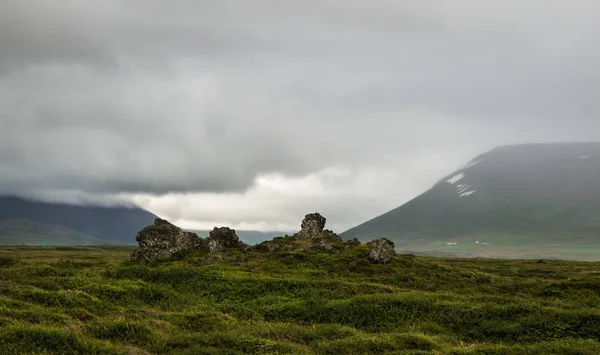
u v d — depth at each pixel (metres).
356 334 28.05
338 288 40.72
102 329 25.03
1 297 28.59
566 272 67.69
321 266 51.41
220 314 32.25
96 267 54.50
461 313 32.56
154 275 45.19
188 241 58.78
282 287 41.09
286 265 51.59
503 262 89.19
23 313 25.34
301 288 40.84
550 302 38.12
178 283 43.31
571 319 29.77
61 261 57.12
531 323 29.80
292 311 35.12
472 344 27.33
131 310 31.73
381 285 42.81
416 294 38.12
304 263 52.19
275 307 36.00
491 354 23.70
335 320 33.16
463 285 46.31
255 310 35.78
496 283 48.00
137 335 25.02
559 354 23.42
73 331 23.72
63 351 20.17
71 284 38.44
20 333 20.80
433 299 35.91
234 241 63.81
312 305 36.06
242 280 43.09
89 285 37.81
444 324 31.59
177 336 25.41
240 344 24.45
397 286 44.91
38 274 43.03
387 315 33.31
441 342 27.33
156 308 34.78
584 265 86.00
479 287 45.56
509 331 29.28
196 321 29.81
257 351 23.52
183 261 54.03
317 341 26.61
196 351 22.88
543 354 23.34
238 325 30.38
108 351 21.23
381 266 51.34
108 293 36.22
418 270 50.66
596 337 27.73
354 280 45.88
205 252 57.44
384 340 25.77
